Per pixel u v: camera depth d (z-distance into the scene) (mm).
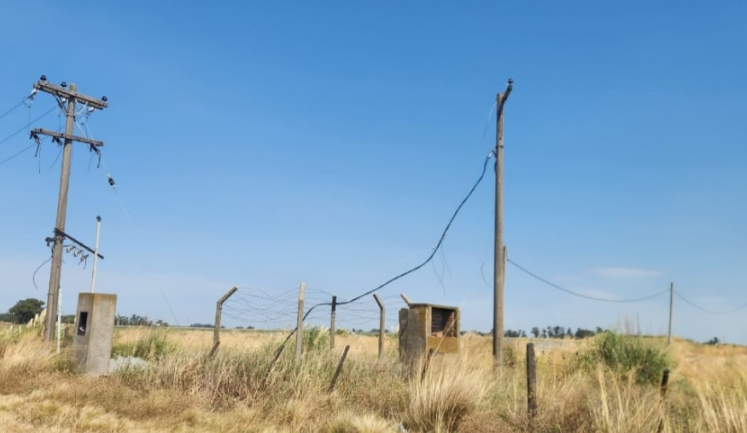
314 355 14828
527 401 11125
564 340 24656
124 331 21469
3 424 9172
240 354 14719
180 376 13047
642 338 17703
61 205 21203
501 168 16969
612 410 10320
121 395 11750
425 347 14805
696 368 18156
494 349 16188
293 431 10219
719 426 9586
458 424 10703
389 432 10180
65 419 9773
